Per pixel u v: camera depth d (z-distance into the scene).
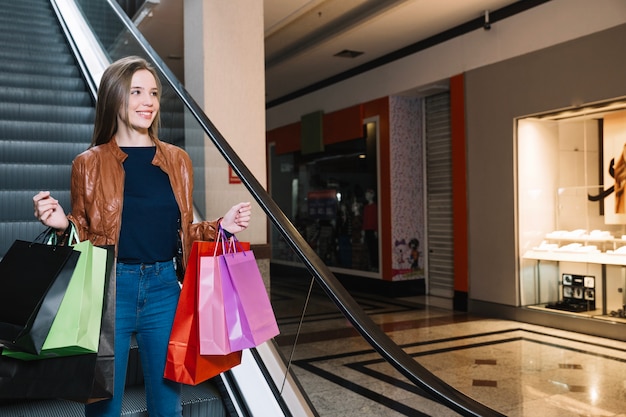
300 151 11.33
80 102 4.89
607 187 6.07
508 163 6.88
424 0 6.57
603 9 5.76
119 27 4.58
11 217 3.38
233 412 2.26
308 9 6.68
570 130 6.49
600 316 6.08
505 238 6.95
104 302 1.50
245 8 5.31
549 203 6.61
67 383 1.41
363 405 3.80
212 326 1.60
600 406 3.80
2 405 2.17
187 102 2.96
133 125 1.73
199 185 3.52
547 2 6.31
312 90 10.71
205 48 5.16
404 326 6.59
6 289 1.40
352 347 5.35
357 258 9.69
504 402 3.90
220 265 1.66
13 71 5.08
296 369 4.68
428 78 8.01
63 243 1.58
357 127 9.46
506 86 6.85
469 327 6.48
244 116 5.29
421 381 1.46
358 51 8.55
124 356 1.65
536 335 6.02
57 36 6.08
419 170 9.05
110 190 1.65
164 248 1.72
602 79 5.78
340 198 10.12
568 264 6.42
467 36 7.36
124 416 2.10
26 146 3.97
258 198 2.11
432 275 8.99
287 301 2.21
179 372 1.63
